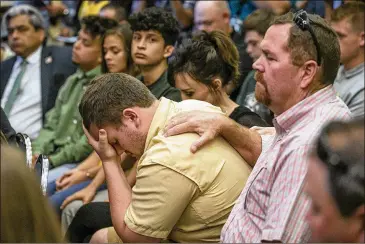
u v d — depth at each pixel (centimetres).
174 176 309
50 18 800
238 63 417
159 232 313
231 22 677
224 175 317
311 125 280
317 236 211
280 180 273
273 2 646
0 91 657
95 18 585
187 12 707
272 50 289
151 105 331
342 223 203
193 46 409
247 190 298
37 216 207
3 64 668
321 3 653
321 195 204
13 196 204
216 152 319
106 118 327
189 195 312
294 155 271
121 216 323
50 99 639
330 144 204
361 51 506
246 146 327
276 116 299
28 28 648
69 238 408
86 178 523
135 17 504
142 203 314
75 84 588
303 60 286
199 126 319
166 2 748
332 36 288
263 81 292
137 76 538
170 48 501
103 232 374
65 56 651
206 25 621
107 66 547
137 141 329
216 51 407
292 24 288
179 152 312
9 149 210
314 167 208
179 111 332
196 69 405
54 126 588
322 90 289
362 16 501
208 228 321
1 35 793
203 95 409
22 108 639
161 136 321
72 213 483
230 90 427
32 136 635
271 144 302
